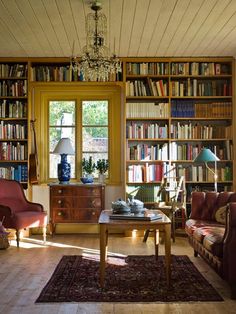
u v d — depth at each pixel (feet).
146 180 22.47
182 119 22.84
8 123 23.03
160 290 12.34
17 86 22.49
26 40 19.07
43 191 22.91
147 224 12.83
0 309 10.81
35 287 12.75
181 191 21.43
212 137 22.57
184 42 19.53
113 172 23.29
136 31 17.74
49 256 17.07
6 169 22.41
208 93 22.59
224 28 17.42
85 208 21.90
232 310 10.71
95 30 16.15
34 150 22.79
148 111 22.61
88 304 11.18
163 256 16.89
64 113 23.48
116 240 20.70
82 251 18.10
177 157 22.63
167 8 15.05
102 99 23.41
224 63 22.91
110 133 23.36
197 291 12.25
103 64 15.43
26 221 19.13
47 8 14.99
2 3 14.43
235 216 11.61
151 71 22.56
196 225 15.89
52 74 22.62
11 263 15.87
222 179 22.45
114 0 14.21
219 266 12.10
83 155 23.39
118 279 13.48
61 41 19.27
